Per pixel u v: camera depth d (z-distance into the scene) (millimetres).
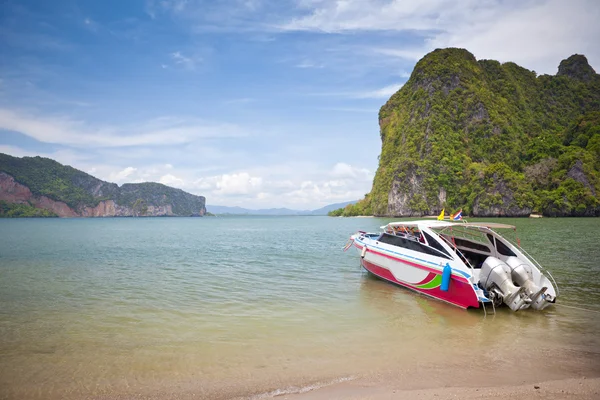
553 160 118250
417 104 147875
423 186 126125
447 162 127250
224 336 7520
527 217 105938
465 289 9586
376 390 5211
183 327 8086
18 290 11773
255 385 5395
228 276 14266
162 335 7566
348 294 11320
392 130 159875
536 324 8508
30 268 16391
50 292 11477
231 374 5762
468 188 121062
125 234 46531
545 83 177250
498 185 112250
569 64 198000
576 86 177250
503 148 133250
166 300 10477
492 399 4910
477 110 141000
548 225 54094
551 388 5262
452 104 143125
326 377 5664
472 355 6598
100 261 18766
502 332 7922
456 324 8469
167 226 82875
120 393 5168
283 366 6070
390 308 9773
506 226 10898
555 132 147500
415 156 134750
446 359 6402
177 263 17938
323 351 6742
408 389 5238
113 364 6125
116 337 7438
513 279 9828
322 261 18422
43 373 5793
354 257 20000
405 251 11914
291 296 11016
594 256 18672
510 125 140875
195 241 32938
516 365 6152
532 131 146500
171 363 6176
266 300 10523
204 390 5246
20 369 5934
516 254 10750
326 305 10031
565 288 11867
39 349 6789
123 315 8992
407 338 7488
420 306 10008
